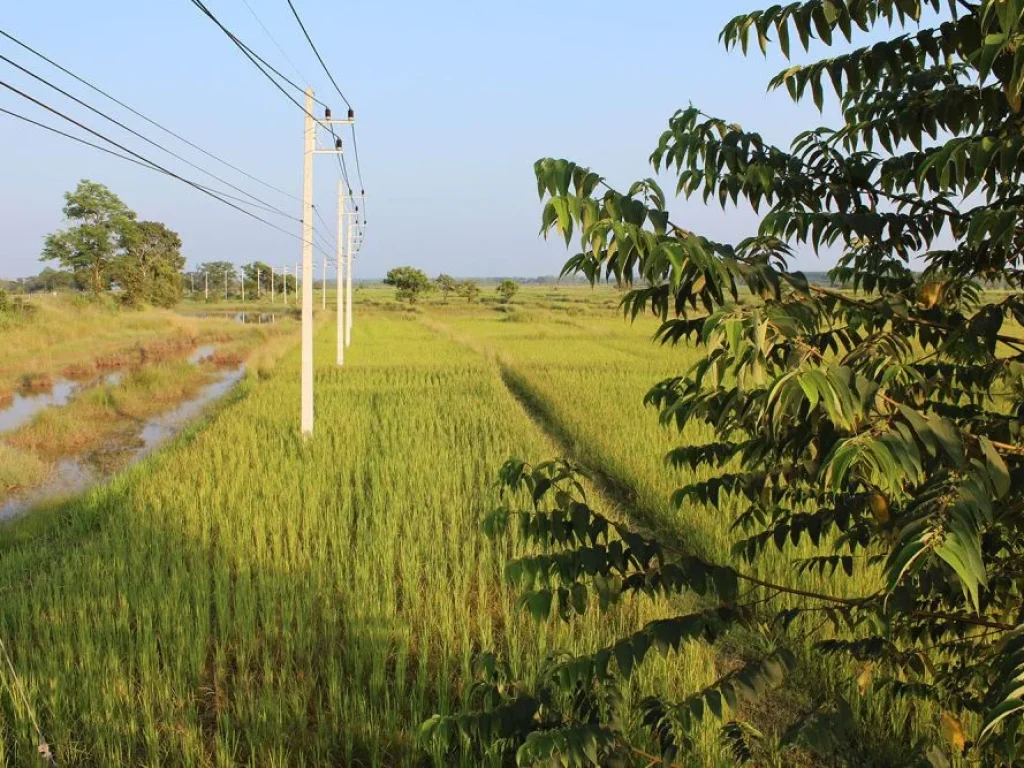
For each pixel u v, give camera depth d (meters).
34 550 9.27
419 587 7.50
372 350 35.81
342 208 29.56
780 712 5.32
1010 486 1.89
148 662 5.68
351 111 14.90
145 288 62.16
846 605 2.48
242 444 13.85
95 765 4.81
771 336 1.80
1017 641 1.62
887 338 2.18
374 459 12.88
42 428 18.81
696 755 4.33
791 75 2.36
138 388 25.48
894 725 4.68
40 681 5.48
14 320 37.06
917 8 2.00
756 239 2.10
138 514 9.91
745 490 2.59
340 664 5.91
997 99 2.05
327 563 8.19
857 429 1.74
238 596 6.99
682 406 2.30
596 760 2.00
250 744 4.88
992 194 2.21
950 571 1.82
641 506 10.34
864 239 2.53
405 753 4.96
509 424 15.80
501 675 2.51
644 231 1.66
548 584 2.30
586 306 83.25
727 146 2.41
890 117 2.40
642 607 6.64
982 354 2.27
